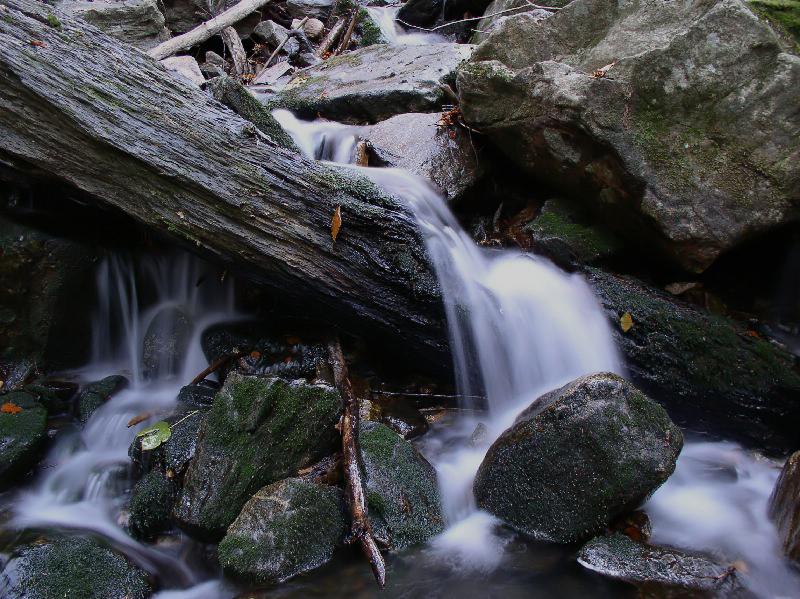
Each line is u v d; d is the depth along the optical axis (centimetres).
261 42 429
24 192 239
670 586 183
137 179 216
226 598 187
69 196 233
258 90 334
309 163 230
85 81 215
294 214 222
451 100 298
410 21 466
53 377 246
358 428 208
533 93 243
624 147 228
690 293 243
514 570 191
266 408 202
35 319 241
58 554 190
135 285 254
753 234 228
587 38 256
